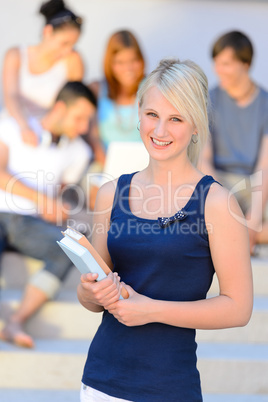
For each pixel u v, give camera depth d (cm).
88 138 836
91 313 714
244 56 850
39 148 812
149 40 956
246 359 659
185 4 954
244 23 962
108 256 382
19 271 764
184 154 356
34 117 859
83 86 830
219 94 865
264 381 661
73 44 885
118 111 855
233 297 332
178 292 339
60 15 877
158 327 340
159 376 334
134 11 950
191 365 343
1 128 820
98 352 352
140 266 345
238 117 859
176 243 334
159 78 341
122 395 335
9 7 922
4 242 734
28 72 877
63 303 712
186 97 335
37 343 695
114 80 859
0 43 927
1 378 665
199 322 329
